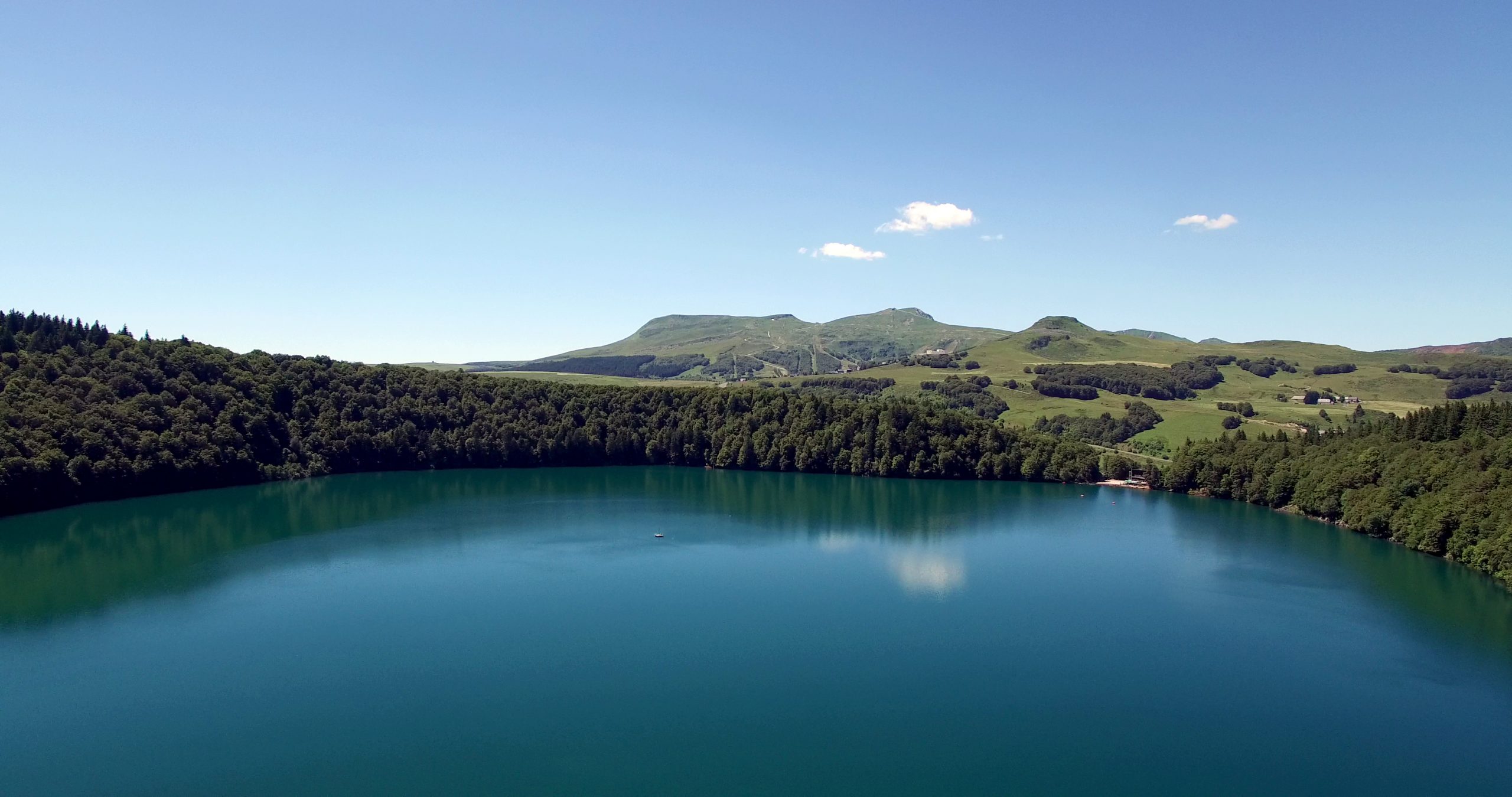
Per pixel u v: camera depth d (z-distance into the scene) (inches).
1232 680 3713.1
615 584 5088.6
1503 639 4220.0
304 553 5753.0
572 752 3019.2
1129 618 4537.4
